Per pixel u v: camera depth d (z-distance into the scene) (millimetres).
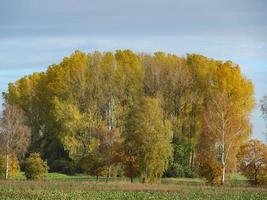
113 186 82438
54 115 118812
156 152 95312
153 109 96812
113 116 122062
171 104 123688
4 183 87250
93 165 101188
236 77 117250
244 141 96812
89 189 77312
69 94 122562
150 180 95750
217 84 118562
